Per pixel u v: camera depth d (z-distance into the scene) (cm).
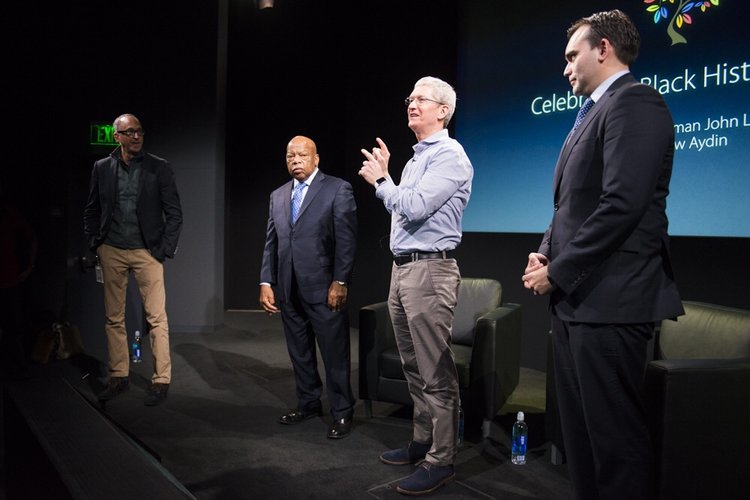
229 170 664
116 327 345
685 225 324
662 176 148
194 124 546
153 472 150
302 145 285
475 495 226
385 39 523
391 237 232
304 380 308
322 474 243
